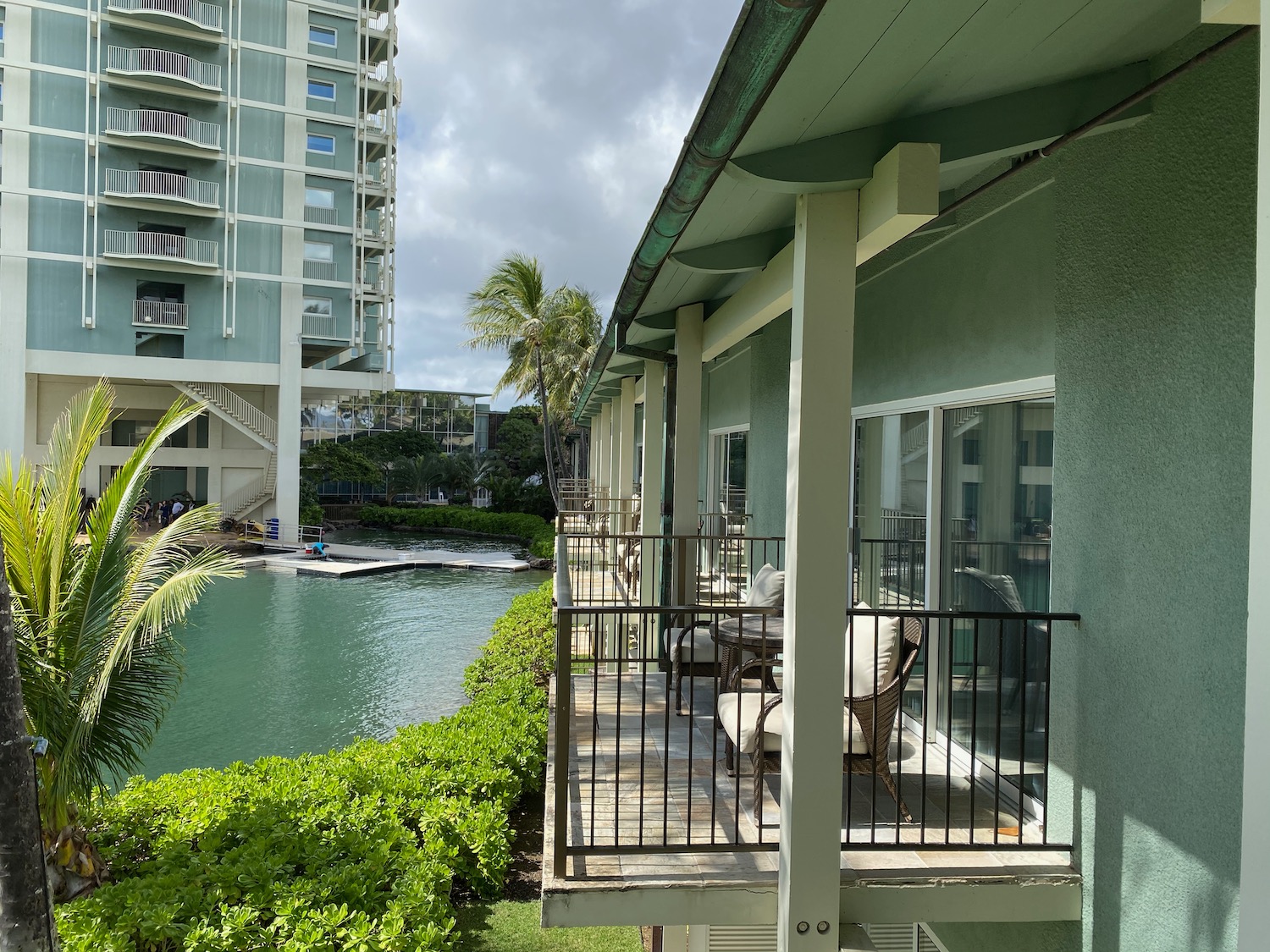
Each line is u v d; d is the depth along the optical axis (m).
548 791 4.08
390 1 33.97
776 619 5.09
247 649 15.42
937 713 4.61
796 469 3.00
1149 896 2.85
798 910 3.03
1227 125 2.55
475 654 15.21
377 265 34.31
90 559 5.73
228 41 29.81
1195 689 2.66
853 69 2.33
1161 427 2.83
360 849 5.58
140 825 6.11
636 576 10.46
